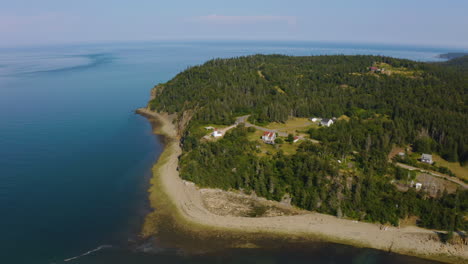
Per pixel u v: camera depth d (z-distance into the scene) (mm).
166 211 98938
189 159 124125
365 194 97812
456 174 108562
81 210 97688
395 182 102312
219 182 112750
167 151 148250
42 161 132125
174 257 79375
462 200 91938
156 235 87688
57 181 115250
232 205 102500
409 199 94062
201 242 85312
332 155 116312
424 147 122562
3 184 111062
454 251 80938
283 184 106875
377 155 115375
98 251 80625
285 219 94875
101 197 105750
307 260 79188
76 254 79250
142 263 77062
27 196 104062
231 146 125562
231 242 85500
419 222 90188
